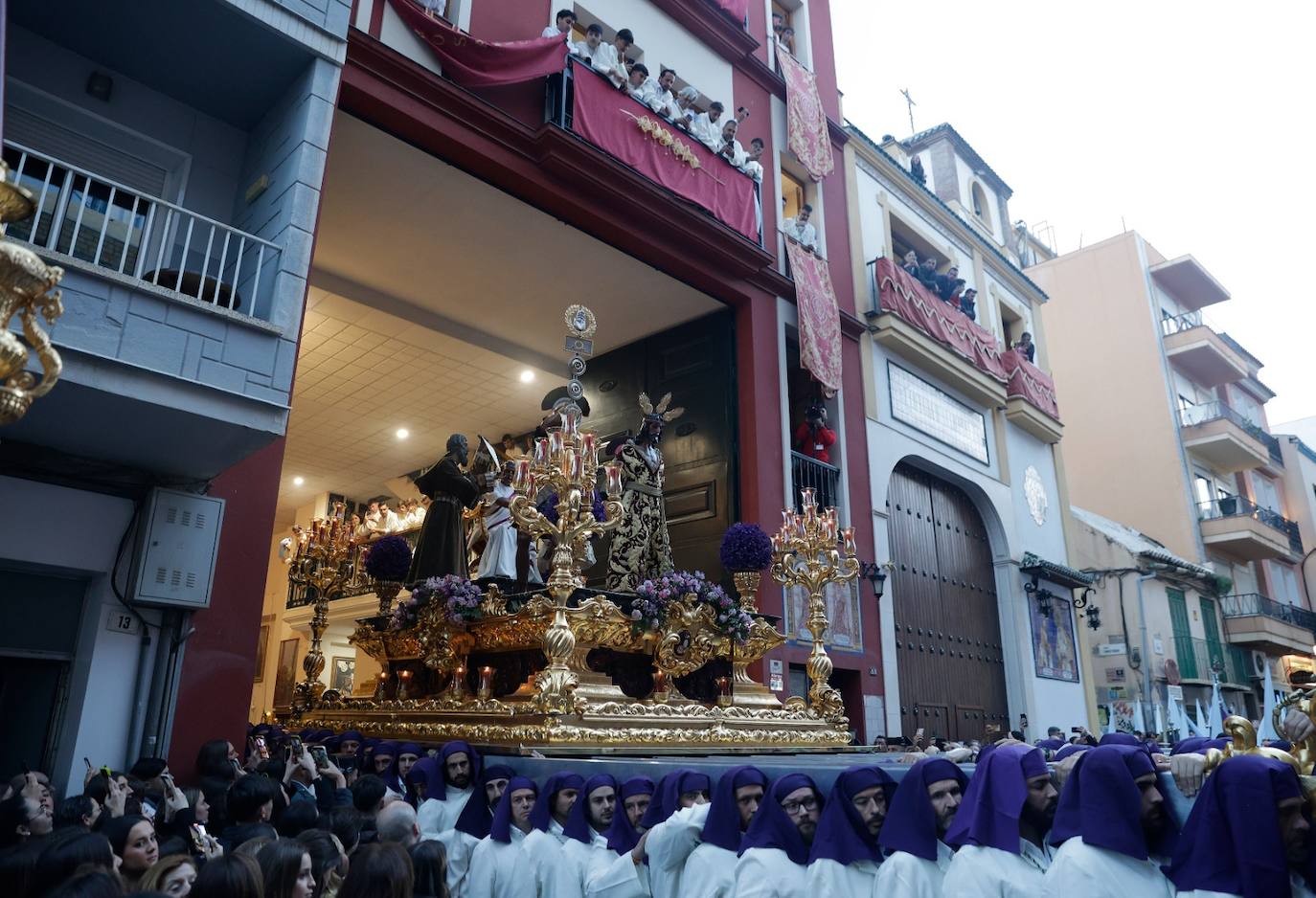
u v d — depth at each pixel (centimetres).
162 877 347
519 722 780
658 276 1338
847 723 1064
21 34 778
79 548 691
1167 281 3148
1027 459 2108
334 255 1295
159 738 693
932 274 1838
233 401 643
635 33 1366
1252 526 2727
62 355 571
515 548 938
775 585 1288
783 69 1598
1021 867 398
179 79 825
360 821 511
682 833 502
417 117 1026
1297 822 355
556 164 1127
